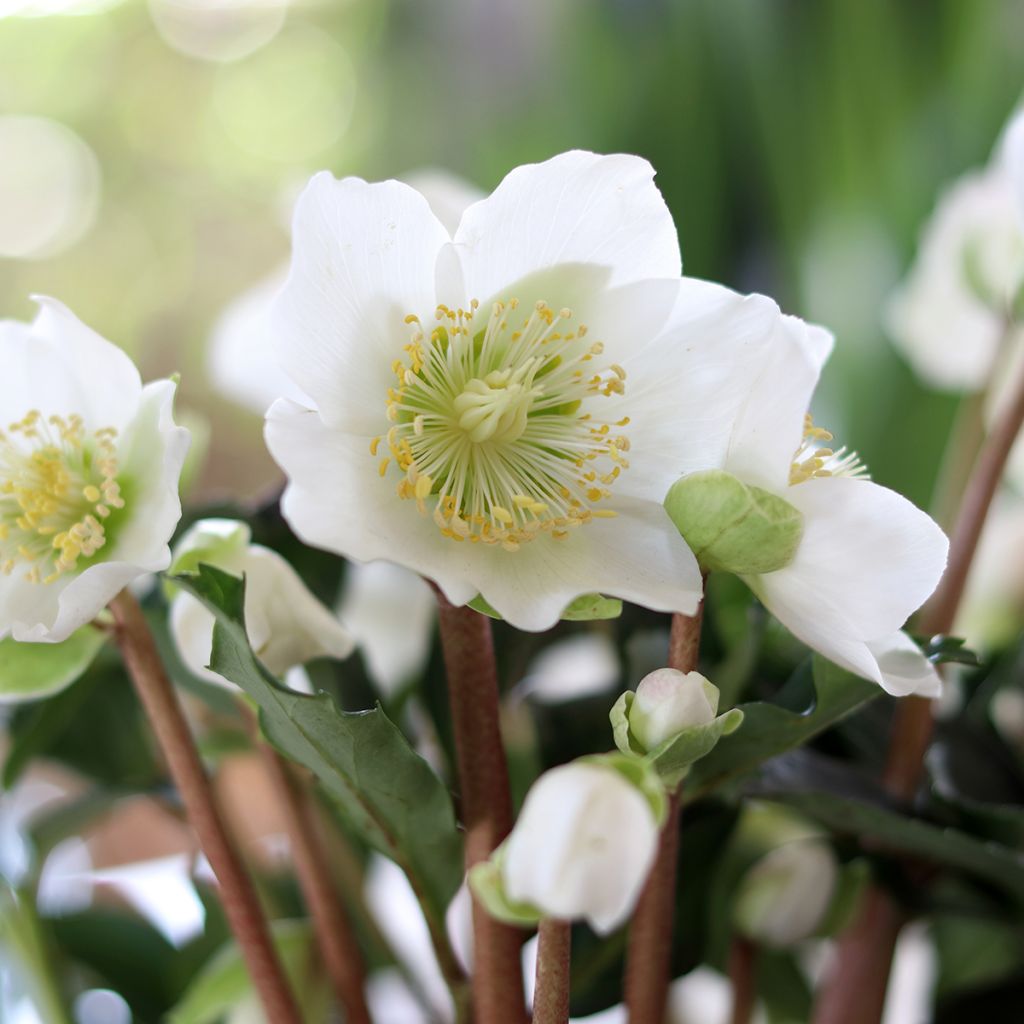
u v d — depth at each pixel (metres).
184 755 0.66
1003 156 0.73
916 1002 0.81
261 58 1.38
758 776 0.68
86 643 0.67
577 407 0.66
